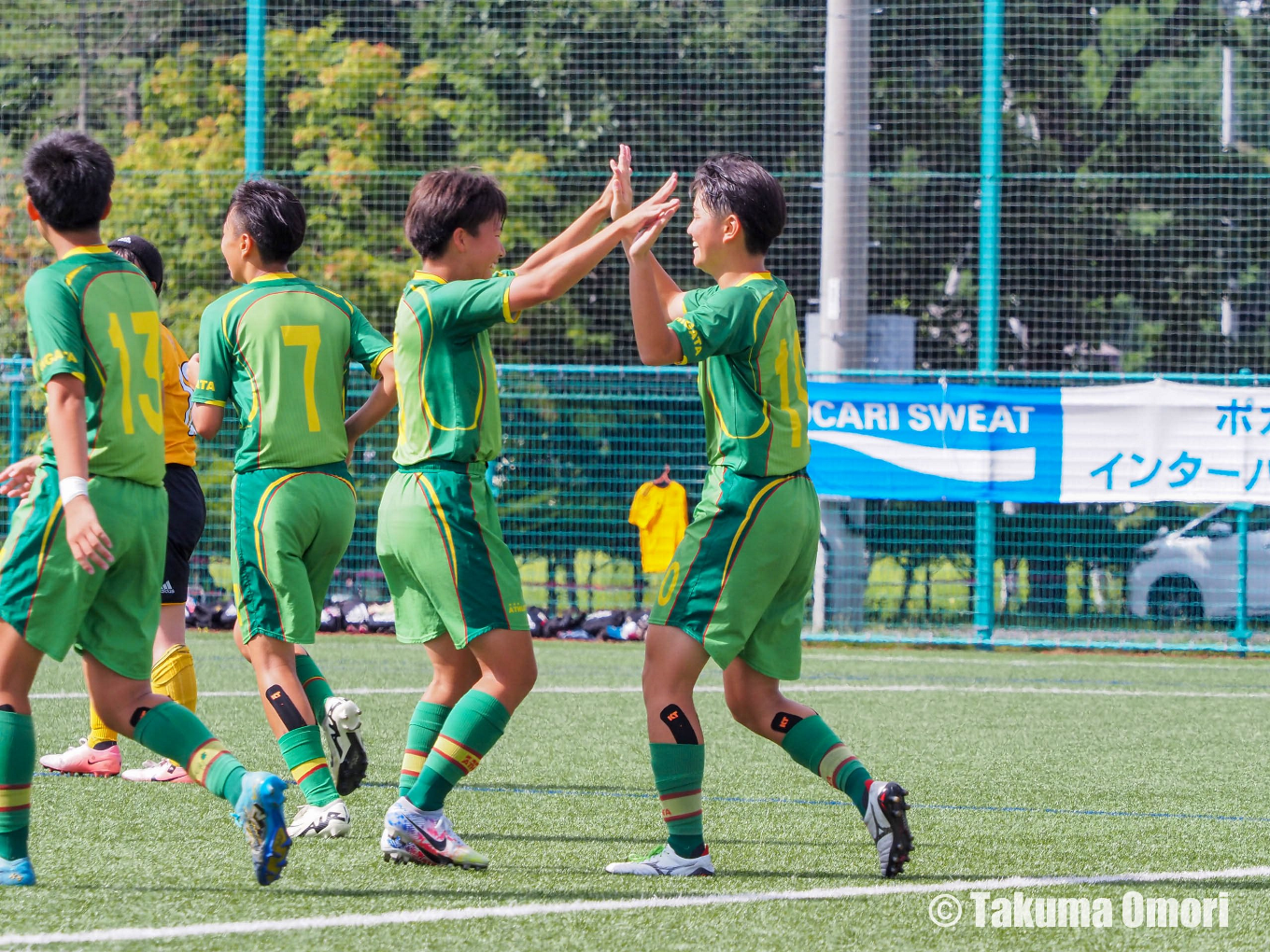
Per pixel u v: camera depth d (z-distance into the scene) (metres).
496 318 13.96
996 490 38.50
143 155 55.59
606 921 12.37
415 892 13.26
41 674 29.58
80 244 12.98
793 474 14.23
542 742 22.88
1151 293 56.06
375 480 44.56
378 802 17.86
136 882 13.38
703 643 13.91
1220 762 21.92
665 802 14.24
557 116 56.88
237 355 16.17
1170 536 43.03
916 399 38.78
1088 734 24.67
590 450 44.19
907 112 56.41
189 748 12.58
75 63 59.34
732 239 14.38
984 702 28.73
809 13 55.53
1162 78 56.44
